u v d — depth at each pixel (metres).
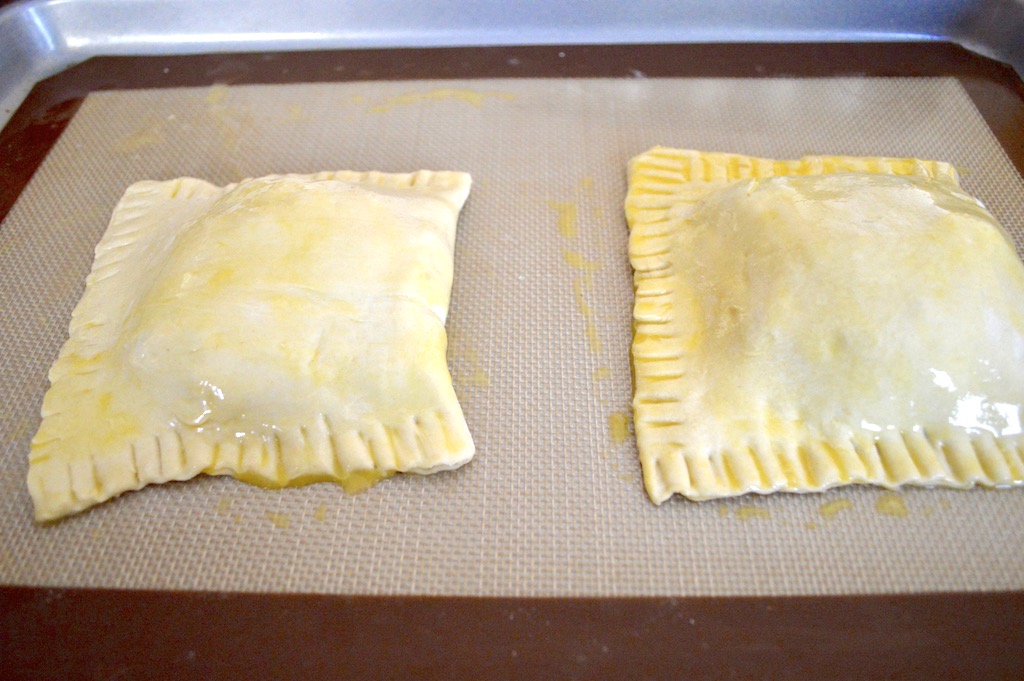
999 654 0.22
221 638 0.22
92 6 0.35
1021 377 0.24
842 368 0.24
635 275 0.28
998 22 0.34
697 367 0.25
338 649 0.22
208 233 0.26
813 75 0.34
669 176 0.30
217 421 0.25
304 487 0.25
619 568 0.23
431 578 0.23
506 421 0.26
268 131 0.33
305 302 0.25
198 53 0.35
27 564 0.24
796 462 0.24
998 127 0.32
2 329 0.28
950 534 0.24
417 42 0.36
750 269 0.25
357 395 0.25
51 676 0.22
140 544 0.24
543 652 0.22
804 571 0.23
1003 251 0.25
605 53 0.35
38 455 0.24
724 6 0.35
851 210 0.25
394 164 0.32
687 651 0.22
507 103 0.34
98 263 0.28
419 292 0.26
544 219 0.30
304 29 0.36
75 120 0.33
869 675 0.22
